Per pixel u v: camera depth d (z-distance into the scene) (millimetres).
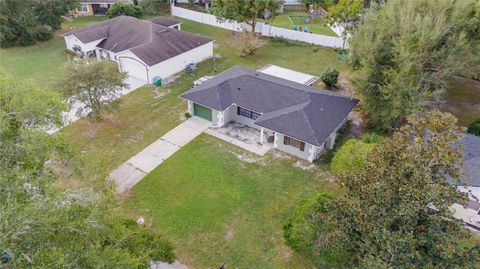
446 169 13938
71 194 12781
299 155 26781
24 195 11539
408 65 25328
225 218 21594
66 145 15531
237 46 47219
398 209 13102
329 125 26844
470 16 27469
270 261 19047
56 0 47188
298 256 19219
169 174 24984
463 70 27703
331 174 25078
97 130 29641
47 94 15812
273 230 20828
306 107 27422
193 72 39750
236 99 29969
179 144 28047
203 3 65125
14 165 12852
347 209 14672
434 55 26453
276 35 49719
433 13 27281
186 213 21906
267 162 26266
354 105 30188
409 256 12406
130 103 33562
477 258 12828
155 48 38000
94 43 41281
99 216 12875
